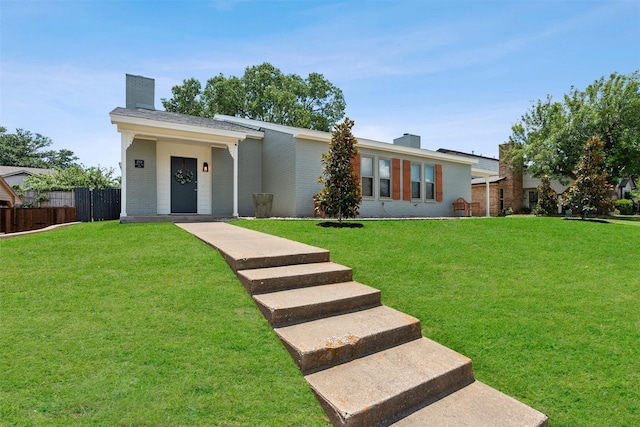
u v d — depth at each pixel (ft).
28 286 11.75
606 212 53.98
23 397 6.61
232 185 39.60
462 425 7.36
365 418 7.01
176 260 14.92
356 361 9.15
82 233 21.21
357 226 28.22
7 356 7.77
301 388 7.84
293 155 36.65
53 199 47.29
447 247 22.20
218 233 21.72
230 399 7.16
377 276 16.05
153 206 34.55
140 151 33.99
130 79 39.14
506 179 75.31
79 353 8.06
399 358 9.45
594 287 16.03
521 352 10.74
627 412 8.45
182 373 7.71
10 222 33.55
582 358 10.52
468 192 53.21
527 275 17.38
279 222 29.22
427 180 48.14
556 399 8.85
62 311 10.05
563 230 29.40
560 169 62.18
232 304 11.11
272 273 12.92
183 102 86.69
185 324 9.70
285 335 9.48
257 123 42.63
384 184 43.42
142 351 8.32
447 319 12.51
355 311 11.80
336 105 100.32
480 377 9.63
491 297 14.49
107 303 10.68
